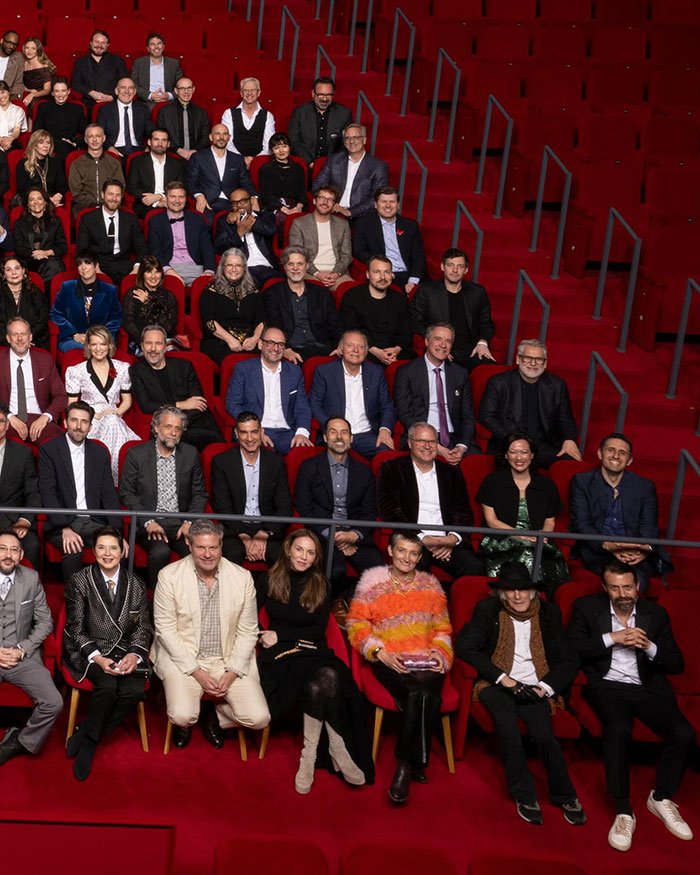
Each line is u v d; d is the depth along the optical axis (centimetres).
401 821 464
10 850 354
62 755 487
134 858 354
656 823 480
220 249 818
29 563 517
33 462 575
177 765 487
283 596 507
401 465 599
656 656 505
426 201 902
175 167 872
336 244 816
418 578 520
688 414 732
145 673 491
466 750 518
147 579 570
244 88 926
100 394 641
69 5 1112
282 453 653
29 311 706
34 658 484
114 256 791
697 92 1051
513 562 513
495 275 836
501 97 1016
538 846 457
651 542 534
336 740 474
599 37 1104
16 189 868
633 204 890
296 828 454
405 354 745
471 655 496
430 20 1098
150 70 990
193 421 658
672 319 777
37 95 959
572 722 500
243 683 488
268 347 654
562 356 769
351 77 1054
